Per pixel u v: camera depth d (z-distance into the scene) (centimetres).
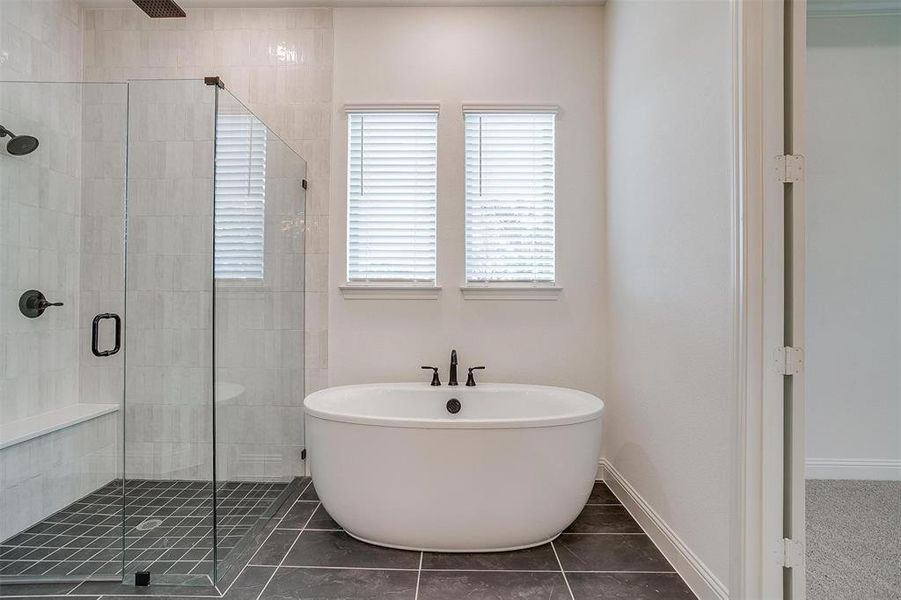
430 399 286
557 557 212
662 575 199
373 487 215
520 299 304
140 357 203
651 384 232
